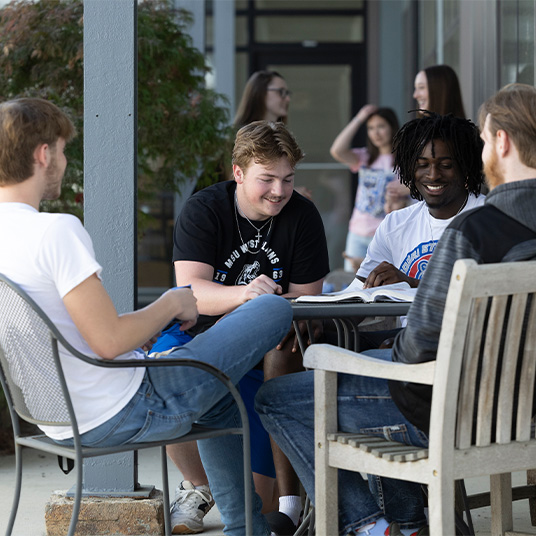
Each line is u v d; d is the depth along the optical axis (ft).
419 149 14.74
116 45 14.24
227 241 14.90
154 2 25.59
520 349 9.63
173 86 24.98
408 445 10.30
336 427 10.57
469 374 9.25
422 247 15.39
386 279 13.60
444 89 24.35
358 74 48.21
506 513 12.77
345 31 48.16
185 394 10.58
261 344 10.99
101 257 14.29
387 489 11.46
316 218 15.35
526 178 9.61
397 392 9.88
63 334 10.05
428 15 42.63
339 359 10.26
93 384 10.21
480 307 9.09
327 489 10.48
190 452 14.55
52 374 10.12
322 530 10.51
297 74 48.21
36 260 9.84
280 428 11.24
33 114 10.22
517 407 9.76
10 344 10.23
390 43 48.01
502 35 27.66
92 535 14.16
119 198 14.26
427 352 9.44
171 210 41.52
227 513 12.69
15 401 10.97
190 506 14.34
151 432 10.40
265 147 14.07
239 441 12.69
